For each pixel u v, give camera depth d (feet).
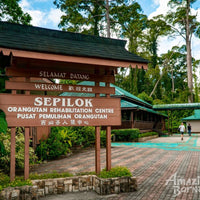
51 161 36.11
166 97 155.43
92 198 17.20
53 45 17.71
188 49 157.17
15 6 53.98
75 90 20.11
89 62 17.90
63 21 109.70
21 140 27.78
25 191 16.49
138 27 131.03
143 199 16.79
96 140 20.57
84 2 113.39
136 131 70.13
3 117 16.83
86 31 114.01
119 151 47.29
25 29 18.76
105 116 20.85
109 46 21.52
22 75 18.33
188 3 152.56
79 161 34.91
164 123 135.33
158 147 55.11
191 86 155.43
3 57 18.78
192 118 133.18
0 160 26.00
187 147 54.95
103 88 21.27
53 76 19.45
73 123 19.56
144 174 25.36
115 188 18.37
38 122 18.35
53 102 19.03
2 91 20.74
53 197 17.61
